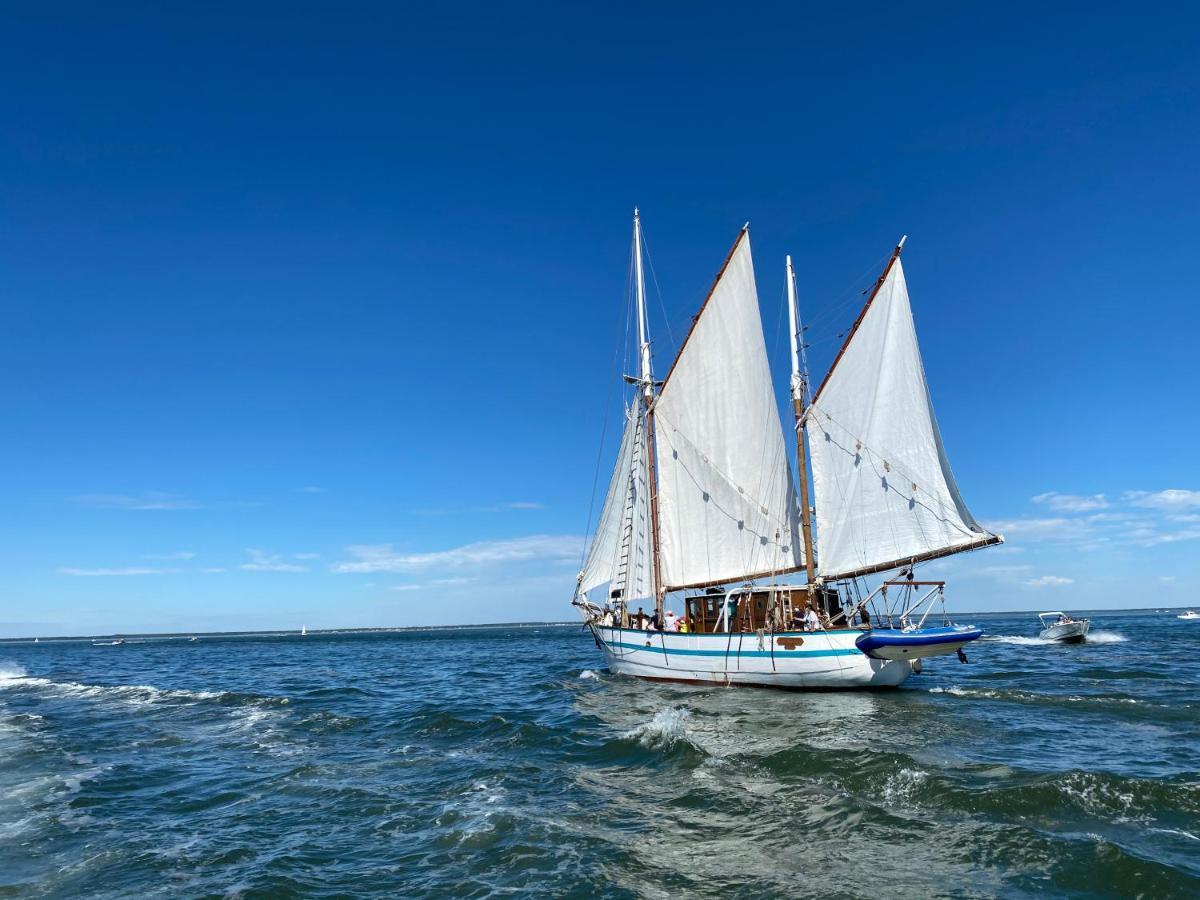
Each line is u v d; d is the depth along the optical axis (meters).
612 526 47.59
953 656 63.47
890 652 33.38
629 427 46.78
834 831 14.91
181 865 14.54
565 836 15.33
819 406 38.34
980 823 14.91
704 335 42.22
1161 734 24.59
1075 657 60.00
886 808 16.19
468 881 13.28
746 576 40.78
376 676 62.59
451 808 17.69
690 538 42.97
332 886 13.30
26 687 58.97
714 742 23.89
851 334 37.03
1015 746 22.61
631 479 46.59
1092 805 15.80
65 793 20.58
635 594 45.75
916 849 13.74
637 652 43.88
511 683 50.34
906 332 34.94
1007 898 11.59
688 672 40.06
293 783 21.03
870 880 12.48
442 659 90.81
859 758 19.98
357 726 31.48
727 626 38.34
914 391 34.75
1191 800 15.92
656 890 12.54
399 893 12.90
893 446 35.47
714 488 42.09
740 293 40.59
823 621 37.03
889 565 35.50
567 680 48.38
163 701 43.88
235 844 15.76
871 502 36.19
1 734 31.55
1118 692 35.41
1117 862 12.55
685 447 43.28
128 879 13.86
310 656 110.69
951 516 33.59
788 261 40.72
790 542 39.38
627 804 17.56
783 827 15.31
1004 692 34.75
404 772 22.05
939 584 33.84
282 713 36.28
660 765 21.30
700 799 17.56
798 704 32.12
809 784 18.27
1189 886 11.67
